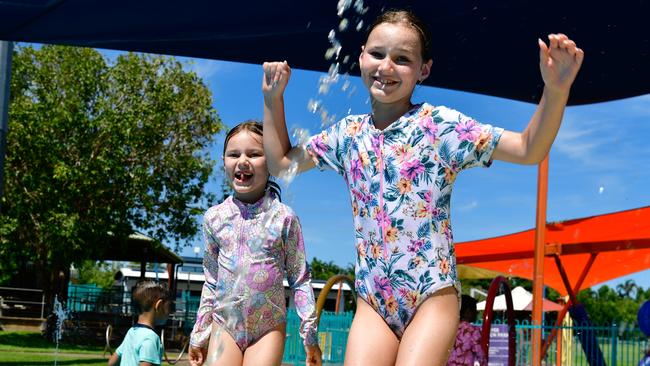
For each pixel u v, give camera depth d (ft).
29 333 72.38
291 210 11.12
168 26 14.93
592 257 31.40
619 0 12.85
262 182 11.11
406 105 7.98
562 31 14.33
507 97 17.69
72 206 70.74
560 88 6.70
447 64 16.28
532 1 13.15
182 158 74.69
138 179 71.31
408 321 7.66
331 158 8.30
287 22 14.57
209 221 11.30
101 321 72.54
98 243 73.15
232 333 10.92
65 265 75.00
